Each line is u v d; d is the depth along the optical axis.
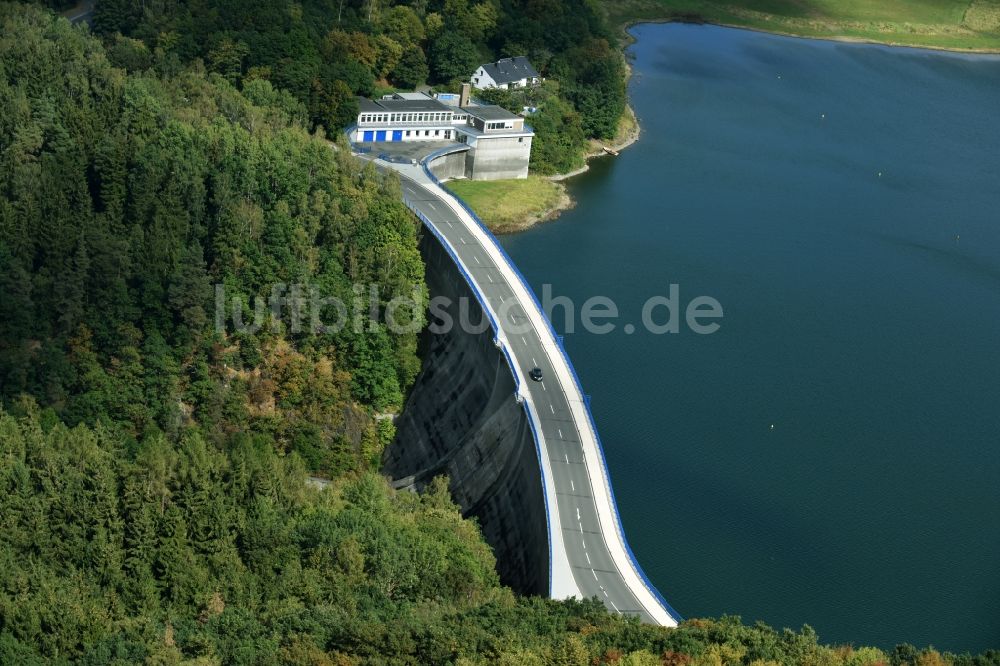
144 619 180.12
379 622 179.25
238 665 168.62
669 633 176.88
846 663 170.12
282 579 194.88
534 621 185.88
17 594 184.12
